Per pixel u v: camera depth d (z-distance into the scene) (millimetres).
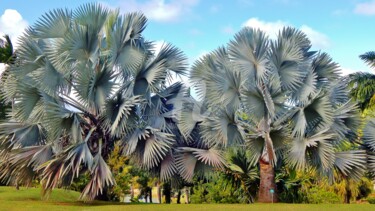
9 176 14875
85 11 15352
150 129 14648
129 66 15367
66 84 14625
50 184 12734
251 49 14156
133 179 23984
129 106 14234
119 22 15344
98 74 14133
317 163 13562
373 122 14891
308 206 11719
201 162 15242
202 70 15148
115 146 15656
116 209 11242
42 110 13617
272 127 13695
